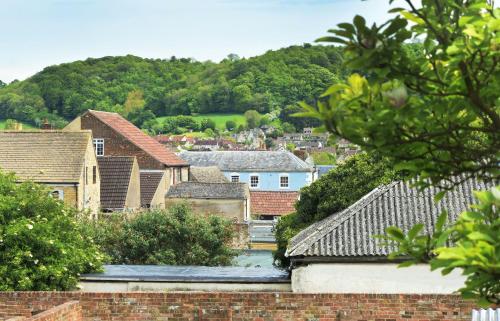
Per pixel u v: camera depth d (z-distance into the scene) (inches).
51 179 2357.3
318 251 960.3
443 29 253.3
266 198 3572.8
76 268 1050.7
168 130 7568.9
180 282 1011.9
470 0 252.2
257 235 2541.8
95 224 1791.3
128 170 2770.7
